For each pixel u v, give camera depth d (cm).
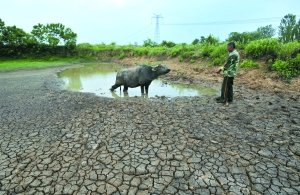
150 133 540
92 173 400
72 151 478
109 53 3850
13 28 3550
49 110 766
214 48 1920
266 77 1177
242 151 455
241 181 369
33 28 3812
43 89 1149
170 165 412
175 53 2455
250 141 497
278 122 607
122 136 530
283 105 770
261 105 769
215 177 379
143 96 975
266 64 1305
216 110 712
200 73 1575
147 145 484
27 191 366
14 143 527
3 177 404
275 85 1060
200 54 2022
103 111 718
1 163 448
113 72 1995
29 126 627
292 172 391
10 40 3500
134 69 1016
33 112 751
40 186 375
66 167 422
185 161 423
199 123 599
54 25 3853
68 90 1123
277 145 480
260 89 1023
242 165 410
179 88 1163
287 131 548
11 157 468
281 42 1434
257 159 428
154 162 423
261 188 353
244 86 1101
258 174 386
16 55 3588
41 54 3778
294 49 1252
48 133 573
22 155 473
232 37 2283
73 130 582
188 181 371
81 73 1936
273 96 898
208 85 1198
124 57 3488
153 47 3303
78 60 3584
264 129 561
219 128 566
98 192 354
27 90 1139
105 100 865
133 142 499
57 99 916
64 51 3969
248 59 1450
